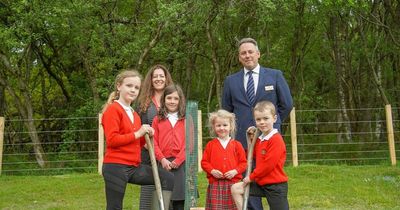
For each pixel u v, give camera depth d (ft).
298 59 55.52
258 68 17.74
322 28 52.42
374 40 52.65
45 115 54.39
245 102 17.49
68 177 34.42
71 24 40.42
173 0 38.96
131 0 47.73
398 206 25.26
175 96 17.15
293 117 36.40
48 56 51.70
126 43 43.19
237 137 17.53
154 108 17.53
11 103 53.42
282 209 14.56
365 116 54.80
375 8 50.16
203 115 48.34
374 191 28.27
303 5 45.27
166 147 16.97
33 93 55.83
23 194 28.99
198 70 58.44
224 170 15.90
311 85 61.05
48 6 38.42
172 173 15.48
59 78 53.67
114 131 13.76
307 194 27.58
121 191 13.76
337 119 58.85
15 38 39.22
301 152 43.73
